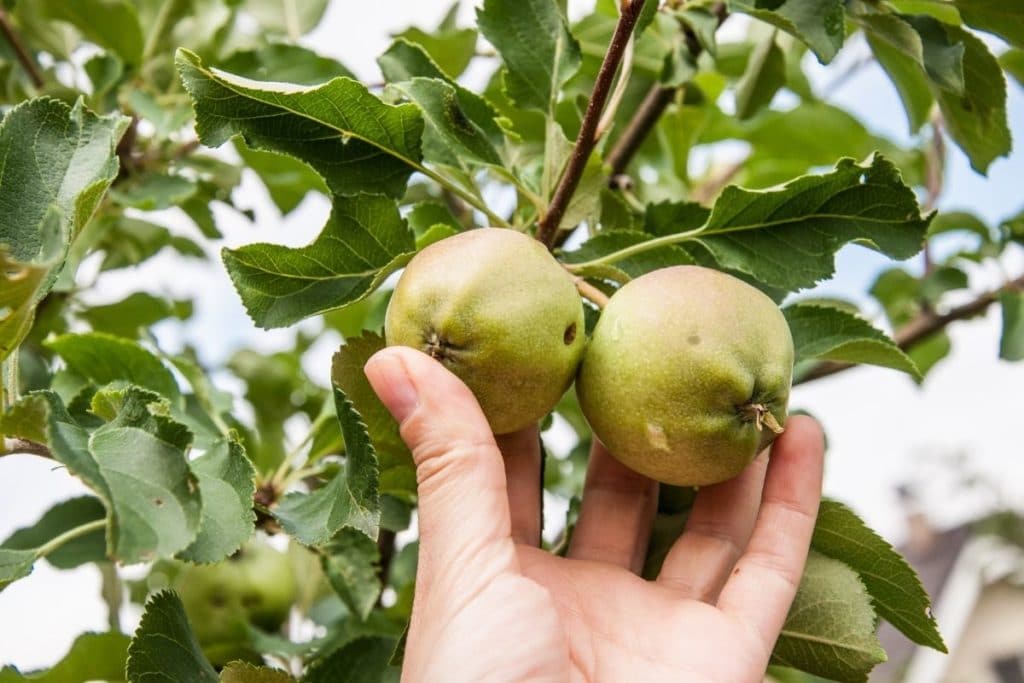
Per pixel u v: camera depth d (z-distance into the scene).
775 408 0.38
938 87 0.47
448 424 0.36
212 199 0.57
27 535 0.50
